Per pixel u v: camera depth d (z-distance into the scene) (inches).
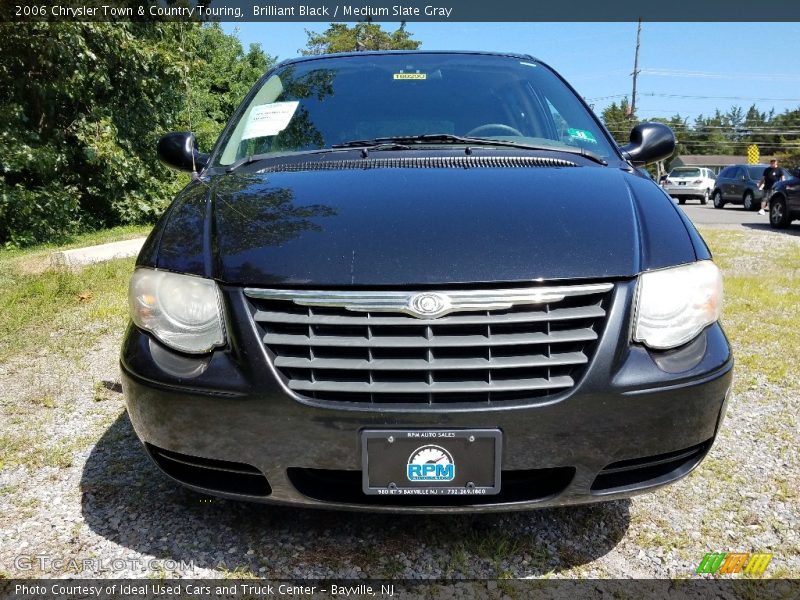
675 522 82.7
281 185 82.6
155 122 470.0
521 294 63.6
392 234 68.4
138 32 430.9
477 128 106.3
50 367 139.7
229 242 70.7
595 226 70.5
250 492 69.4
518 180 80.8
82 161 429.1
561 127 106.8
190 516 82.9
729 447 103.3
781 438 106.6
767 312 189.6
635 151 108.5
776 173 673.6
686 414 66.2
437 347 62.6
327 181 82.2
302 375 64.6
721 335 71.6
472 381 63.1
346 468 64.6
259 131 107.7
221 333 66.6
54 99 393.4
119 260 262.4
